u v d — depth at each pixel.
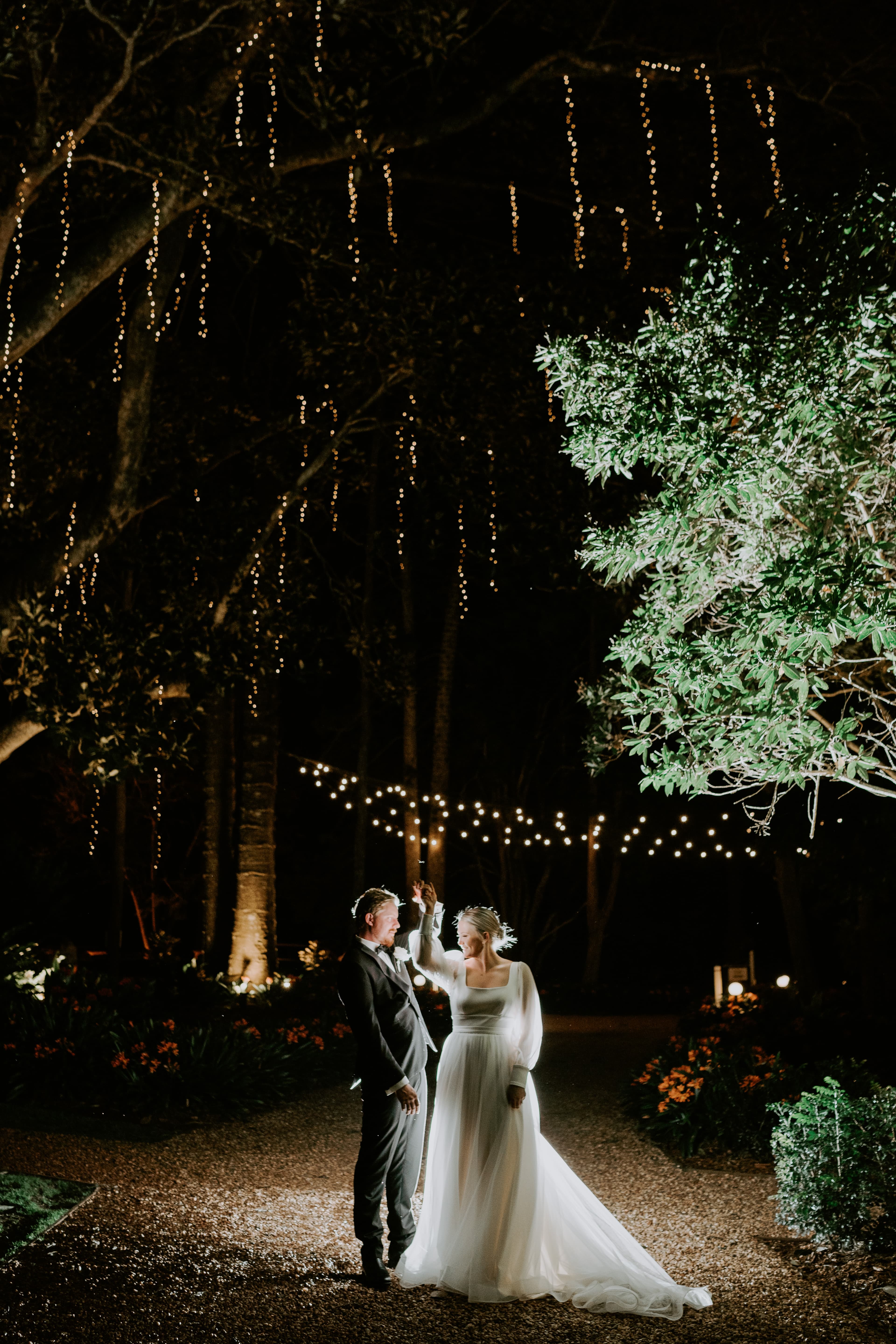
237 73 9.84
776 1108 6.68
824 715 9.28
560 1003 26.67
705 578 5.12
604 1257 5.43
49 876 18.14
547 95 12.64
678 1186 7.98
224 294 17.41
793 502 4.91
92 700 10.75
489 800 29.62
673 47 11.70
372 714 27.61
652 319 5.44
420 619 27.20
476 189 14.20
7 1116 9.05
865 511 5.04
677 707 5.41
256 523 13.81
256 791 18.08
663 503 4.99
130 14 8.98
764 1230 6.62
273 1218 6.55
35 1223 5.83
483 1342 4.74
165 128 9.72
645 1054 15.74
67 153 9.37
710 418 4.81
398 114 11.82
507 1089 5.56
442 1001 18.78
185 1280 5.23
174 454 14.13
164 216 10.13
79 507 11.14
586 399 5.43
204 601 12.83
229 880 19.77
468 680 28.62
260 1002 16.70
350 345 12.28
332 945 30.38
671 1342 4.79
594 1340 4.79
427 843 26.08
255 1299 5.07
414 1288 5.38
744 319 4.92
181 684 11.70
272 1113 10.48
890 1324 4.96
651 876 30.67
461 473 12.88
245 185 10.11
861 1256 5.85
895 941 19.92
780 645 4.55
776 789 5.59
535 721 29.66
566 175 13.62
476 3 10.96
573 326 11.52
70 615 11.05
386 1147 5.46
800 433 4.70
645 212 13.26
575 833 29.41
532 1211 5.41
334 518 18.48
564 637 27.73
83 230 12.03
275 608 13.42
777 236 5.05
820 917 24.48
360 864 23.23
